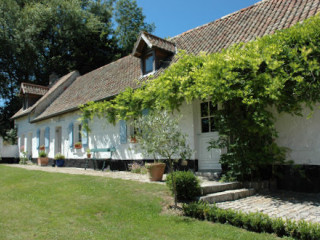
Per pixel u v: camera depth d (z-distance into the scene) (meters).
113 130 11.66
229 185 6.52
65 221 4.55
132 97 9.31
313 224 3.78
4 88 26.69
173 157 9.02
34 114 18.02
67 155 14.51
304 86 5.39
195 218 4.78
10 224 4.38
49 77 25.78
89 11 31.58
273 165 7.16
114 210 5.08
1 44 23.80
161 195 5.89
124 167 10.93
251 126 6.58
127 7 33.91
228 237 3.80
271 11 8.95
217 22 10.99
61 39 27.12
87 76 17.88
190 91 6.74
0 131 22.97
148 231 4.15
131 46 32.28
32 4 27.33
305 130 6.70
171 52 10.88
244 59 5.74
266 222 3.99
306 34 5.48
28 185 7.17
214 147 7.32
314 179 6.46
